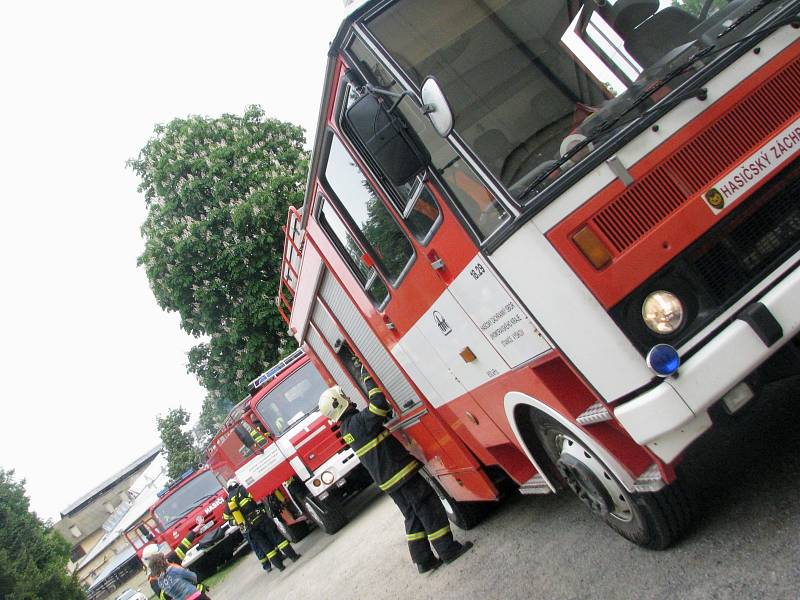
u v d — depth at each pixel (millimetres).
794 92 3832
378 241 5645
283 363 16109
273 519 16578
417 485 7410
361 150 5016
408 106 4242
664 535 4613
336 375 9922
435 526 7324
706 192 3682
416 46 4320
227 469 16891
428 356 5938
